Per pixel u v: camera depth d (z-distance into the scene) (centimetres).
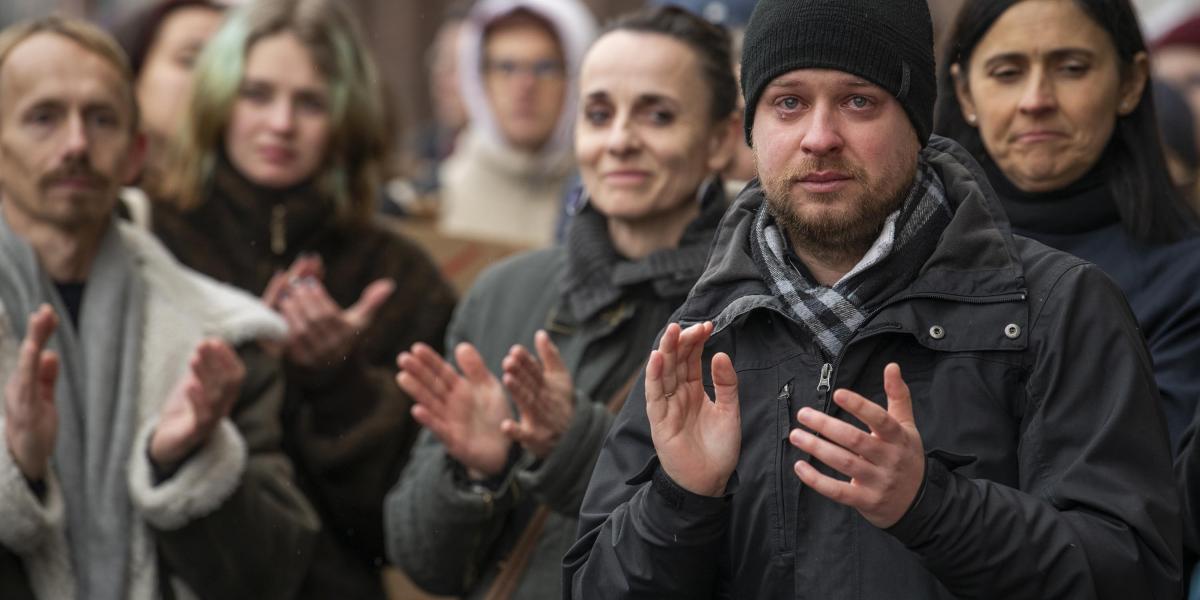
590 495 543
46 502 699
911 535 464
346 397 851
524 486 690
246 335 782
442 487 720
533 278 782
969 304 505
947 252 509
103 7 1798
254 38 917
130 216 875
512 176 1259
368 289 905
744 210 550
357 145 934
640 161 736
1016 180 678
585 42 1257
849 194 504
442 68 1534
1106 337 496
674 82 736
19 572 709
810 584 500
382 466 859
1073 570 466
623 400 718
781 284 520
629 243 750
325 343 841
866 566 496
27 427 684
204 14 1063
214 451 720
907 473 460
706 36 754
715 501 497
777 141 511
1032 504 474
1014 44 663
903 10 509
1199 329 646
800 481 506
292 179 913
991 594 470
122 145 786
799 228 513
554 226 1159
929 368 506
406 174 1341
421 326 920
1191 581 610
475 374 715
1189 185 802
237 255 901
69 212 764
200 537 721
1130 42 668
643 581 505
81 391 744
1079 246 675
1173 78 1328
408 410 876
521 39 1247
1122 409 487
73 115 768
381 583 867
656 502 500
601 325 736
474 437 707
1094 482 481
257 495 746
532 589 713
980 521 465
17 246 761
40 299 754
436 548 726
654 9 764
